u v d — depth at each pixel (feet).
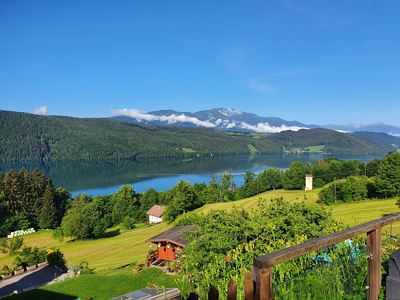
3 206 289.33
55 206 309.01
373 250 13.23
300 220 37.91
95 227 232.32
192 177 577.02
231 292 8.75
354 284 15.92
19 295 65.26
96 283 67.56
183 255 42.06
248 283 8.36
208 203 295.89
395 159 210.18
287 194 277.23
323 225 38.81
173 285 41.47
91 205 278.67
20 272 108.17
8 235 265.95
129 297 27.55
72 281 70.23
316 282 15.21
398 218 14.07
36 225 300.20
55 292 65.10
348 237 11.22
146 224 286.66
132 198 311.47
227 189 321.32
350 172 306.96
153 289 29.37
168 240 94.84
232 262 29.22
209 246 36.58
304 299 14.61
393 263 12.78
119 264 141.18
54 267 112.47
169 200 316.81
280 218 37.78
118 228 273.95
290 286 14.94
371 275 13.33
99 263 155.12
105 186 502.38
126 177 601.21
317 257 18.56
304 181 304.91
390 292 12.64
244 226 36.73
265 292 8.32
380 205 189.88
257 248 34.17
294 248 9.10
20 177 316.60
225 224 39.06
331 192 216.95
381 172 214.07
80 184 527.81
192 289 26.14
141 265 92.43
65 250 204.23
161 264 92.32
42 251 120.26
